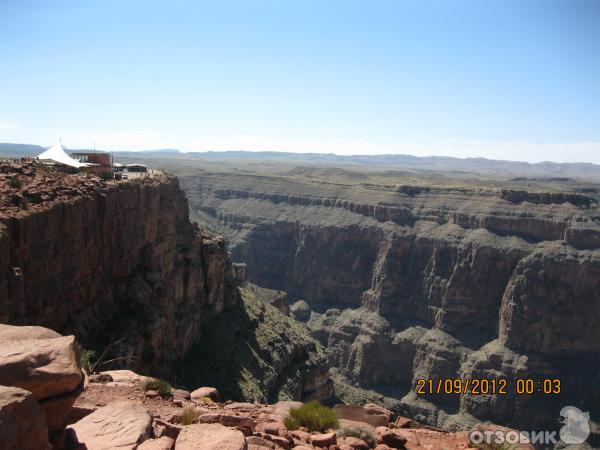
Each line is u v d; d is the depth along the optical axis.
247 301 102.50
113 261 57.47
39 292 40.81
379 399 126.44
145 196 67.69
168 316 65.19
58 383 13.13
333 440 18.02
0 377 12.66
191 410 18.97
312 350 103.06
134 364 50.16
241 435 13.70
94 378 23.55
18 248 37.91
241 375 74.88
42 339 14.41
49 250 42.69
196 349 76.19
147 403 20.77
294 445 17.84
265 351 86.69
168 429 15.45
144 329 57.12
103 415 14.61
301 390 90.69
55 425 13.24
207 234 96.81
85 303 49.84
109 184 59.16
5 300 33.78
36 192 44.28
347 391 118.00
